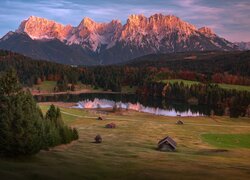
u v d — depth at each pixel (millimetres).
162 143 97062
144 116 199625
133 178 45844
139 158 71000
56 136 77562
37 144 56375
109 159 64688
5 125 53531
